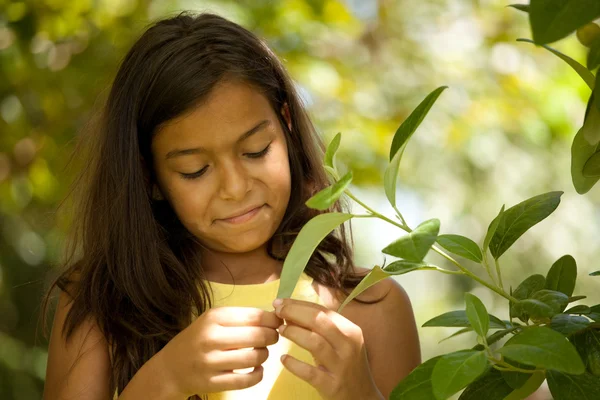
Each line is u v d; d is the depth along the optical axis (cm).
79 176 221
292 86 206
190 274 193
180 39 185
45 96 418
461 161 563
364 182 452
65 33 412
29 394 452
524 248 674
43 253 470
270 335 155
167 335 189
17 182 419
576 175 126
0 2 392
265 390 184
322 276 199
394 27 519
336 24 459
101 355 192
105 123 200
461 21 522
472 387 114
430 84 505
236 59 180
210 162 175
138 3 413
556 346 98
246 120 173
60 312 201
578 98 488
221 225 177
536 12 82
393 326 200
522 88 493
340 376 151
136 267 193
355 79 484
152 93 182
